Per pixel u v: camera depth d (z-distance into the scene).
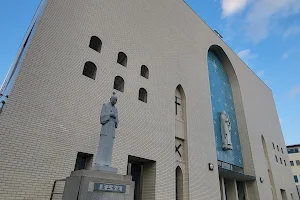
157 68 14.66
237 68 27.50
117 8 13.48
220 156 19.72
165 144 13.01
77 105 9.52
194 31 21.06
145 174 12.34
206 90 19.34
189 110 16.39
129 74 12.49
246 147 23.44
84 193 5.97
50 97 8.77
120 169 10.02
